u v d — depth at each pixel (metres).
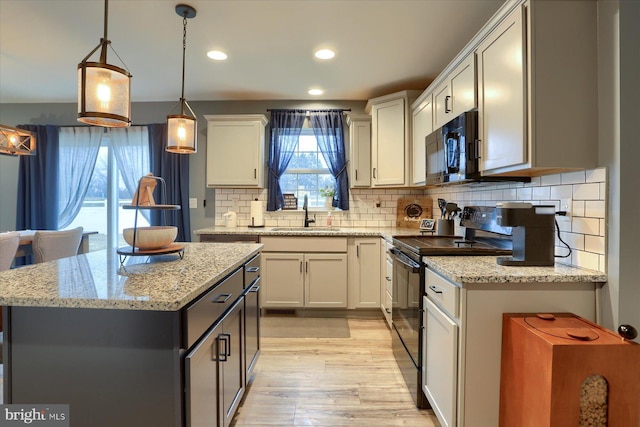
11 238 2.34
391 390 2.04
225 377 1.49
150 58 2.76
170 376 1.06
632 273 1.36
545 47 1.43
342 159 3.74
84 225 4.05
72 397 1.09
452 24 2.26
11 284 1.19
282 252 3.27
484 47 1.80
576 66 1.44
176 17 2.17
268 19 2.19
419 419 1.77
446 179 2.17
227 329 1.52
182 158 3.80
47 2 2.03
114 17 2.18
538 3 1.43
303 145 3.96
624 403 1.10
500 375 1.40
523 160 1.47
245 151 3.58
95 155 3.92
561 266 1.56
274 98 3.77
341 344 2.71
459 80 2.13
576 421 1.10
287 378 2.17
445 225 2.72
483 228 2.17
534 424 1.19
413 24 2.26
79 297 1.04
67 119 3.96
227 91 3.54
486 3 2.03
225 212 3.88
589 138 1.45
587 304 1.42
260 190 3.86
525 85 1.46
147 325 1.07
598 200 1.44
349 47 2.57
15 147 2.90
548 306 1.41
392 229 3.59
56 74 3.14
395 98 3.31
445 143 2.16
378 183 3.43
